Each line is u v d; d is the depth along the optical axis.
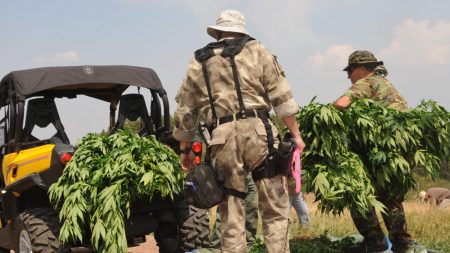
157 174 5.17
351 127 5.21
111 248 5.03
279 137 3.81
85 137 5.47
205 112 3.82
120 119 6.55
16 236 5.79
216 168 3.73
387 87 5.72
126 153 5.17
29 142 6.07
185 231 5.91
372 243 5.56
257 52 3.76
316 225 8.10
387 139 5.17
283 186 3.73
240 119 3.68
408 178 5.34
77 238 5.39
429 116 5.30
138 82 6.64
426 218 8.29
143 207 5.63
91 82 6.38
